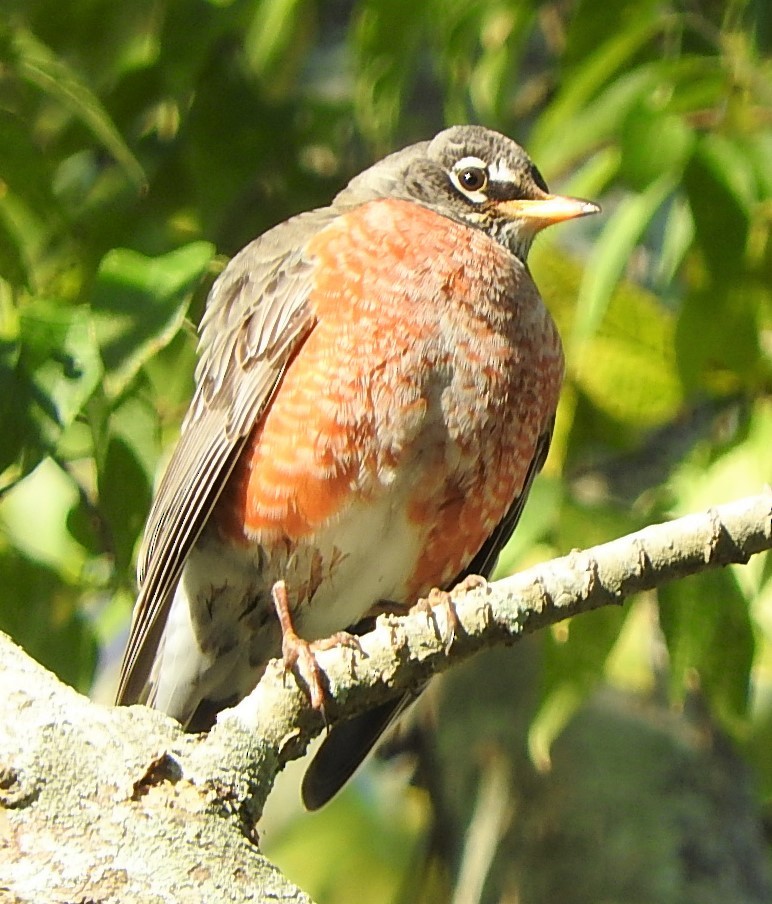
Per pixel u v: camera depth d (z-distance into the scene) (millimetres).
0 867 6059
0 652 6586
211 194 12797
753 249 10750
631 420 11414
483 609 7559
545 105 13555
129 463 9516
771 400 10867
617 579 7543
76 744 6332
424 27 11711
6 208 10992
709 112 10531
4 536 10508
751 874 10609
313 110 13258
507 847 10578
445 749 11133
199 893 6074
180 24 12047
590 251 13688
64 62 12773
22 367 8414
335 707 7406
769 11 11078
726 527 7492
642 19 10961
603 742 10922
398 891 12625
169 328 8523
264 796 6801
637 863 10359
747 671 9859
